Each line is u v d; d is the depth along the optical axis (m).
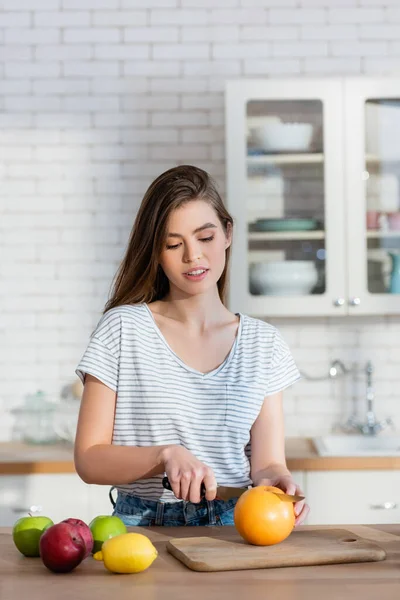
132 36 4.26
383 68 4.25
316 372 4.26
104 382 2.05
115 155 4.26
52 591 1.47
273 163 3.86
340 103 3.85
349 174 3.85
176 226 2.01
